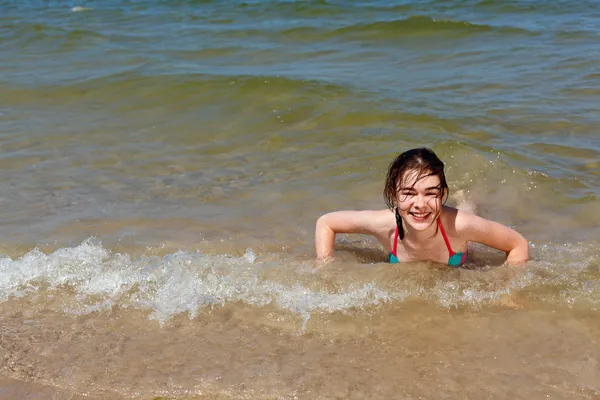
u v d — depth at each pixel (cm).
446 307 338
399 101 673
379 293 350
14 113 692
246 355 306
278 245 416
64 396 283
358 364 297
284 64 874
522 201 466
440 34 991
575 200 461
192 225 444
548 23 1016
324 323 328
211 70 835
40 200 485
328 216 401
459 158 518
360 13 1186
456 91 708
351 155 550
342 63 870
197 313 340
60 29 1105
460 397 275
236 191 497
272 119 645
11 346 315
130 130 637
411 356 302
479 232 374
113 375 295
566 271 367
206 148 586
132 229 438
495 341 310
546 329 317
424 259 387
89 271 378
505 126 595
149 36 1077
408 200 356
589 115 612
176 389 285
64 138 616
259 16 1205
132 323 333
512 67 793
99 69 852
